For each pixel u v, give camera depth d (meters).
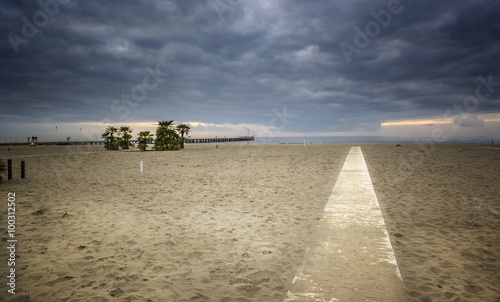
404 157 22.28
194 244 5.11
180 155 29.19
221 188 10.61
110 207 7.89
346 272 3.77
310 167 16.62
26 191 10.23
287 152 31.19
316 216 6.64
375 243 4.75
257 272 3.96
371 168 15.55
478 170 14.52
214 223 6.35
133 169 17.02
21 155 30.25
